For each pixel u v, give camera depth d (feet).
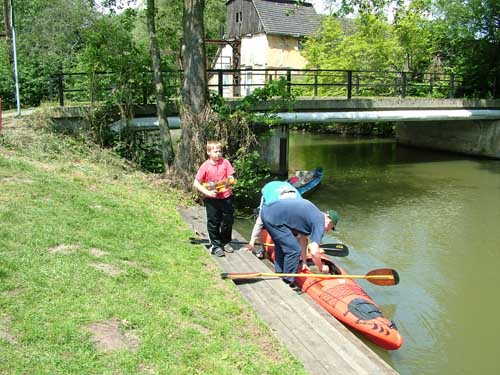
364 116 53.42
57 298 13.53
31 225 18.53
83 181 27.81
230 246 22.85
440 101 59.21
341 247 23.39
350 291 20.21
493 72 69.36
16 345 11.12
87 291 14.34
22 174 25.66
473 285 25.44
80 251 17.08
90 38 39.81
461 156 67.67
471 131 67.10
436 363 18.22
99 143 38.60
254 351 13.32
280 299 17.51
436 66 83.46
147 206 26.50
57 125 37.96
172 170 34.96
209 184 21.44
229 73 48.96
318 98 51.34
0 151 29.78
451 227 35.22
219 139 34.83
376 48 81.56
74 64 69.72
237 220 35.04
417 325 21.07
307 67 91.71
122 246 18.98
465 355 18.85
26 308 12.67
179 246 20.97
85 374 10.64
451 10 72.49
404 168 58.59
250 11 106.22
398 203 41.88
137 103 41.70
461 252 30.25
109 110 39.91
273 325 15.53
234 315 15.40
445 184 49.49
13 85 55.77
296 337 14.85
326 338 14.89
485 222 36.40
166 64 41.81
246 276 18.52
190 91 34.42
